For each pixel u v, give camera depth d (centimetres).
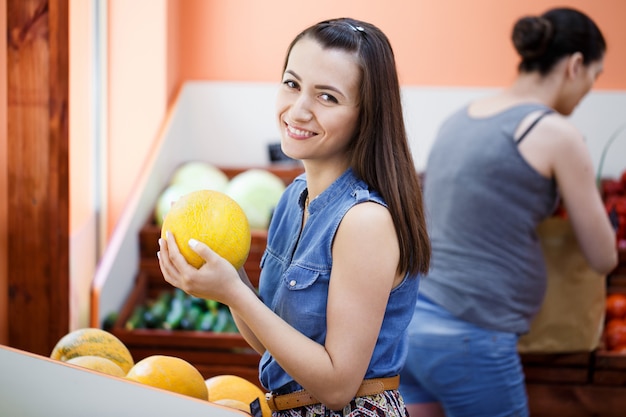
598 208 268
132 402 132
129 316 354
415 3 442
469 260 265
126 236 357
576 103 279
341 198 162
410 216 162
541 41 267
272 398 172
